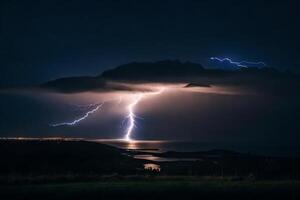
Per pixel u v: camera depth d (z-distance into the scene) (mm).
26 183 32875
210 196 27484
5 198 27344
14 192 28469
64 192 28312
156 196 27484
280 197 27500
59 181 33875
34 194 28016
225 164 58250
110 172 48281
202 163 59875
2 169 50594
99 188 29234
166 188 29047
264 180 35406
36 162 57656
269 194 27906
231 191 28312
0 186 31047
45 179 34406
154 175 40594
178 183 31406
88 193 28047
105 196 27484
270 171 49844
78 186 30234
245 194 27812
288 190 28656
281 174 44844
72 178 34906
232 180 34406
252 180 34531
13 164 55000
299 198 27391
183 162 62625
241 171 49969
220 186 29828
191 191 28266
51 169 50344
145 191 28297
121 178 35531
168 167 55281
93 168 52000
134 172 48469
